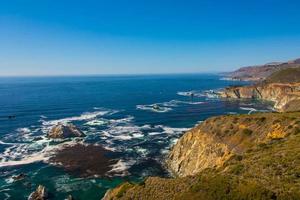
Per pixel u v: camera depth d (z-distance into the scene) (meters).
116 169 70.56
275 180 27.31
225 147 61.75
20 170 70.06
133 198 36.75
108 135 104.56
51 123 127.06
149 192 35.62
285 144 41.53
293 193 23.70
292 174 27.95
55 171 69.31
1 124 124.50
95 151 85.00
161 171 70.06
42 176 66.25
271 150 39.25
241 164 34.47
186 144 73.94
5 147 89.44
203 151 66.81
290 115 62.75
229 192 26.12
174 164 72.50
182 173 68.31
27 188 60.06
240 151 56.59
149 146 90.00
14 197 56.22
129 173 68.19
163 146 89.81
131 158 78.88
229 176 29.66
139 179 64.88
